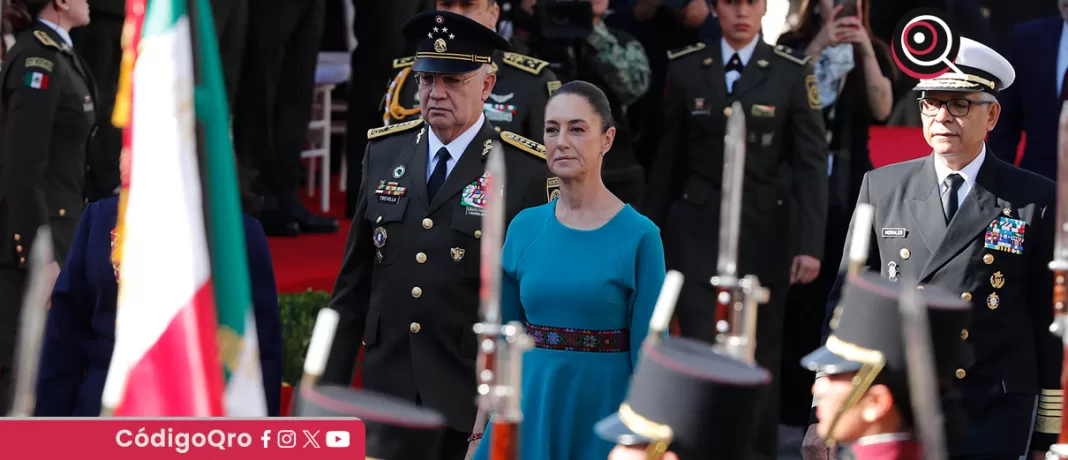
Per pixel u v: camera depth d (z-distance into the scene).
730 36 25.27
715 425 8.37
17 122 22.00
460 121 17.61
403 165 18.08
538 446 15.09
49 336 14.91
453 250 17.55
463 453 17.73
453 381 17.44
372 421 7.93
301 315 25.97
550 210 15.88
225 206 7.89
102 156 28.52
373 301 18.03
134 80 7.82
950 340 10.82
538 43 25.38
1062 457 10.35
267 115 33.66
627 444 8.59
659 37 29.61
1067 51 25.31
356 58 35.53
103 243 14.89
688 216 25.25
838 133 27.08
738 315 9.94
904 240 16.27
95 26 29.00
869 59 26.67
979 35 34.00
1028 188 15.84
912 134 33.69
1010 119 26.11
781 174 25.02
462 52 17.50
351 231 18.42
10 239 21.80
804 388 28.30
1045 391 15.62
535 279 15.41
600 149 15.53
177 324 7.84
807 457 15.59
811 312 27.88
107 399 7.88
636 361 15.02
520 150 17.97
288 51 34.06
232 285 7.91
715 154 25.17
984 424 15.48
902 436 10.20
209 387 7.90
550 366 15.20
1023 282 15.75
